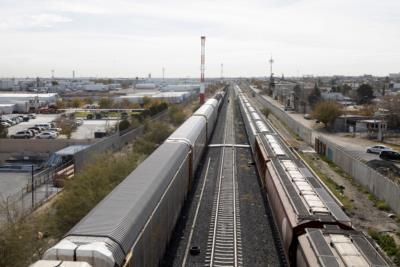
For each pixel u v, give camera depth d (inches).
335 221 591.8
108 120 2957.7
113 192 619.2
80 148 1700.3
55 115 3641.7
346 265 448.5
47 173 1421.0
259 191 1207.6
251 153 1784.0
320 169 1567.4
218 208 1044.5
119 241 450.3
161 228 672.4
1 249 684.1
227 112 3627.0
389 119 2610.7
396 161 1704.0
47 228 928.9
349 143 2174.0
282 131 2628.0
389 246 831.1
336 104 2864.2
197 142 1344.7
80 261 398.3
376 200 1162.0
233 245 817.5
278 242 828.6
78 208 937.5
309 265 479.8
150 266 581.3
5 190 1326.3
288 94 4424.2
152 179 701.3
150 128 2165.4
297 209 652.1
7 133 2351.1
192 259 753.6
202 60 3523.6
